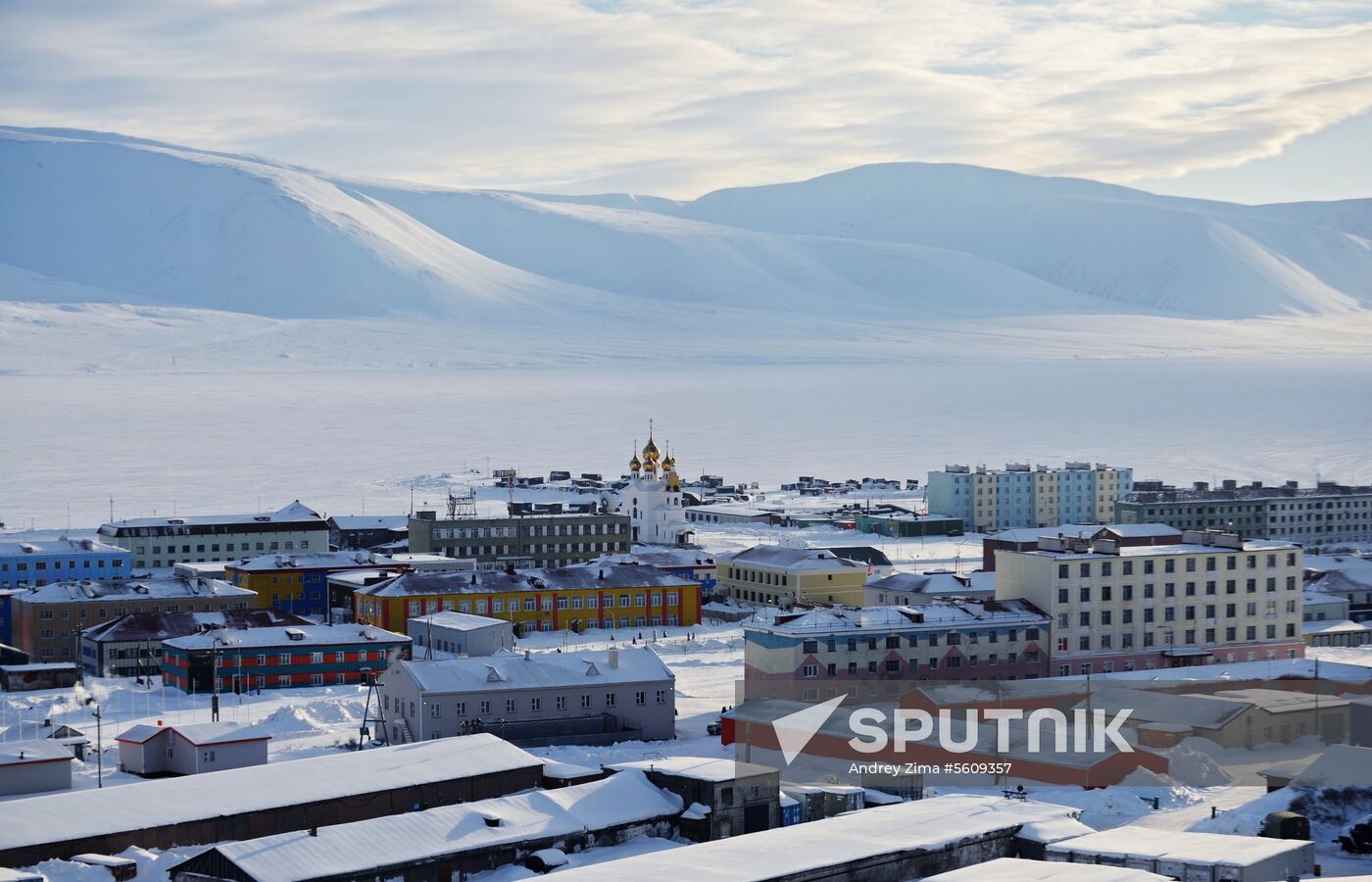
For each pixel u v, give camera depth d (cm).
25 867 12406
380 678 19338
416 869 12250
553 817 13275
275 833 13662
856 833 12438
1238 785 16525
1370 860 13538
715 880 11112
